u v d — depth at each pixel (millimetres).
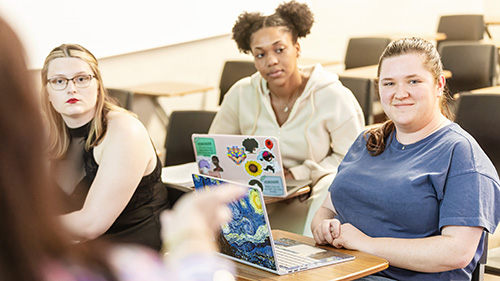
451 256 1820
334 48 7559
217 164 2602
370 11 7805
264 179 2512
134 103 5293
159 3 5211
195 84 5375
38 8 4316
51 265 481
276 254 1764
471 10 8500
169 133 3395
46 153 492
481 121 3016
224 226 1788
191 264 602
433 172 1910
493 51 5309
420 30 8242
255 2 6109
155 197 2289
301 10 2900
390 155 2047
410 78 1972
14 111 458
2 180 458
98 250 527
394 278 1943
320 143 2945
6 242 462
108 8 4812
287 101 2990
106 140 2199
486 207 1849
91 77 2229
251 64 4891
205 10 5625
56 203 488
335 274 1723
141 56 5242
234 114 3156
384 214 1988
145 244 2240
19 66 460
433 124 2000
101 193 2137
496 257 2432
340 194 2105
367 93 3662
